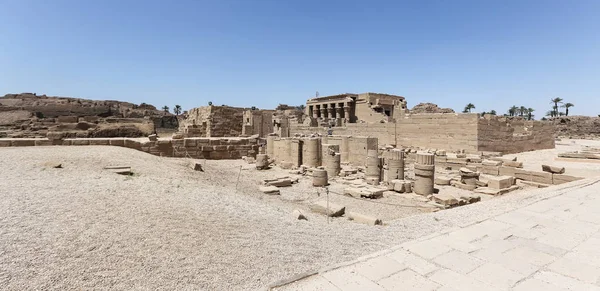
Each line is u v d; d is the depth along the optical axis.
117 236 5.98
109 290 4.52
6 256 4.86
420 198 16.02
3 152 13.28
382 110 51.91
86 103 83.56
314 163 24.30
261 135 41.34
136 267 5.14
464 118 28.03
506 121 30.84
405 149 29.83
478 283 4.79
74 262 4.99
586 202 9.64
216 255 5.96
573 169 18.91
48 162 11.28
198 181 12.95
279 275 5.54
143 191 9.27
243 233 7.31
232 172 20.91
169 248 5.89
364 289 4.56
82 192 8.30
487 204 11.55
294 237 7.64
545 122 37.62
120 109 87.56
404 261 5.52
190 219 7.48
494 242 6.41
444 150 27.50
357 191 16.25
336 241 7.75
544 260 5.60
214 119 38.09
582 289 4.62
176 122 88.25
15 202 7.04
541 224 7.55
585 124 64.88
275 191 15.84
